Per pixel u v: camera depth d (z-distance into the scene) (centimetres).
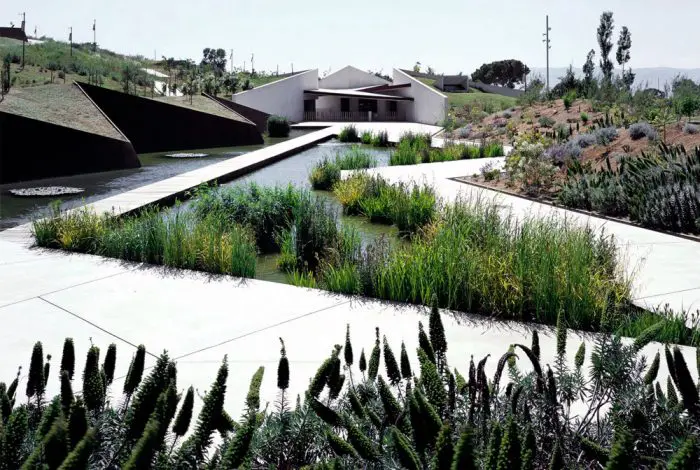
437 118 4634
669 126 1545
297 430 217
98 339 449
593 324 486
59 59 4884
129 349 429
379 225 983
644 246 761
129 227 743
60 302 533
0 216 1020
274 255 797
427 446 177
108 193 1309
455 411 202
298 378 376
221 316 498
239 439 157
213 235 696
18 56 4519
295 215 807
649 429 193
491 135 2791
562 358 239
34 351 217
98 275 623
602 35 5406
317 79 5044
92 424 188
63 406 179
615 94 2753
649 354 406
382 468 179
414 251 625
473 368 196
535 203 1123
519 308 506
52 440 136
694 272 635
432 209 923
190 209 941
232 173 1482
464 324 478
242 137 2694
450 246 586
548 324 487
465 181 1421
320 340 445
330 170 1400
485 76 9994
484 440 188
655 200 902
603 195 1020
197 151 2436
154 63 7638
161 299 544
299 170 1686
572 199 1088
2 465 151
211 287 584
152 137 2366
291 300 543
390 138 2742
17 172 1530
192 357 414
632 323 482
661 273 634
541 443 202
